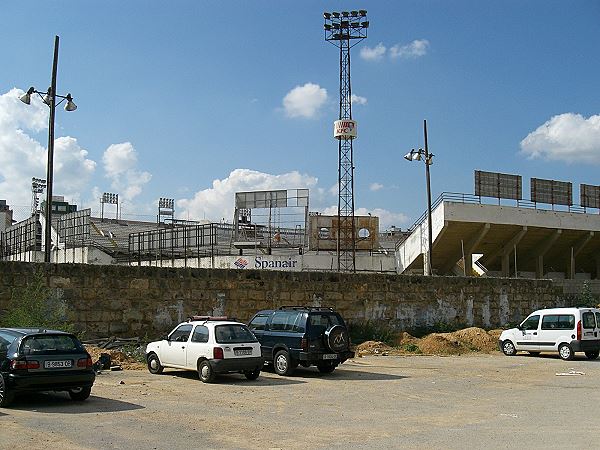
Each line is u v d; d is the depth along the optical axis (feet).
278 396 48.60
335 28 186.29
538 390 53.78
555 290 130.52
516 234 182.29
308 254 173.58
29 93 87.25
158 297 81.35
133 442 31.81
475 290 115.24
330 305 96.84
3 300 70.69
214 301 85.87
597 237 196.54
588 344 81.71
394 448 30.99
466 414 41.45
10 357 40.14
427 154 131.44
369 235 181.98
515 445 31.53
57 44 88.99
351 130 183.42
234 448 30.94
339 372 65.77
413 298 106.42
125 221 243.60
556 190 188.75
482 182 176.04
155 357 60.90
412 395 50.19
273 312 65.21
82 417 38.09
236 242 177.58
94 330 76.33
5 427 34.71
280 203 181.98
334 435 34.24
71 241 171.22
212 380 55.01
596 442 32.19
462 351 91.97
